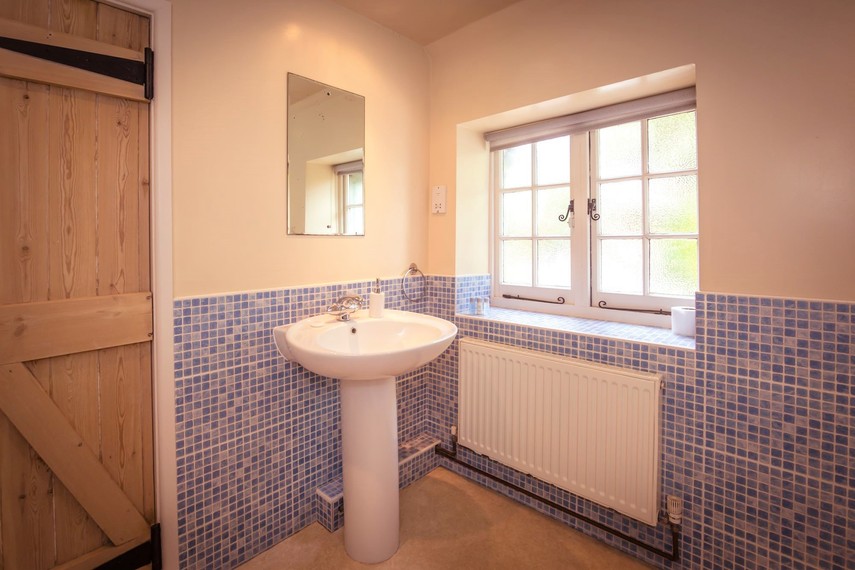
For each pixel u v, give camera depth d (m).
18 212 1.13
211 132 1.44
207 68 1.42
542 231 2.21
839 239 1.18
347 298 1.74
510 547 1.62
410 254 2.20
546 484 1.82
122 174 1.28
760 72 1.29
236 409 1.53
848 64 1.16
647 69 1.53
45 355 1.16
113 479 1.30
